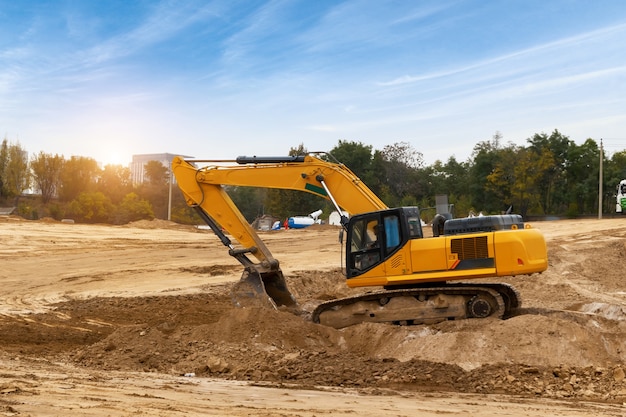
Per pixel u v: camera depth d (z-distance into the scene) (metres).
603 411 9.27
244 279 16.56
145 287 26.73
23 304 22.70
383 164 91.62
